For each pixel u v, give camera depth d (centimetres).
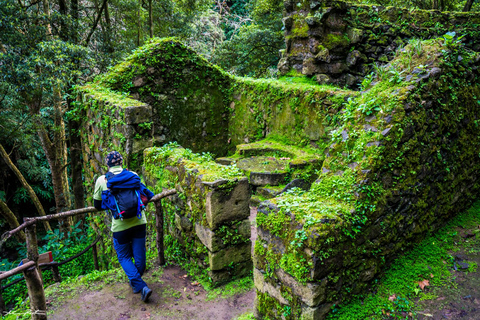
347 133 309
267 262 270
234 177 348
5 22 691
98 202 334
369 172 271
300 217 244
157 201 383
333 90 629
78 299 339
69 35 859
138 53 725
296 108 682
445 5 1148
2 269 752
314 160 611
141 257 349
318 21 712
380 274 289
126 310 323
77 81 894
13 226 934
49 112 1077
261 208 273
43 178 1343
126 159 529
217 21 1894
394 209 295
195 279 373
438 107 330
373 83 353
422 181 322
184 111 785
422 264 307
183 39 1370
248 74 1375
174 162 404
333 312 246
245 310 321
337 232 239
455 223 372
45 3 863
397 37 765
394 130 284
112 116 559
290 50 800
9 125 925
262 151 704
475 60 382
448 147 353
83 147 743
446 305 263
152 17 1165
